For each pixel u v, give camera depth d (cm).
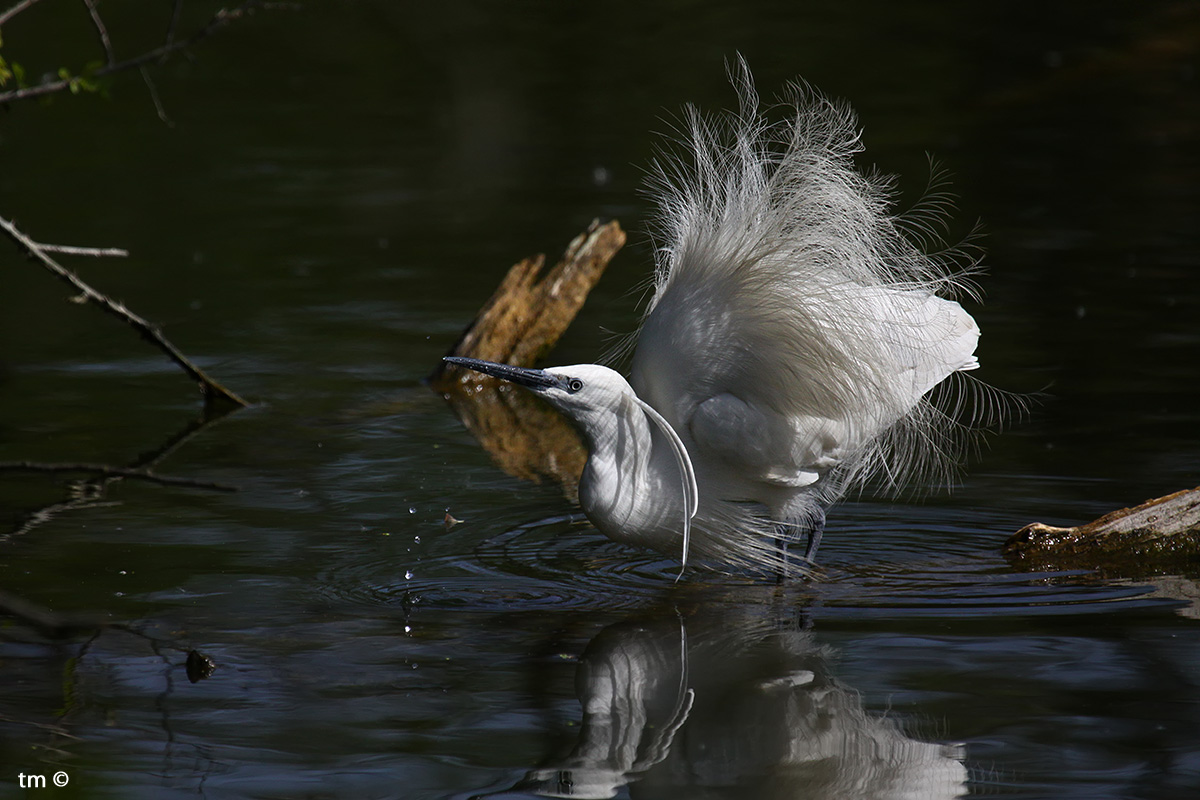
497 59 3350
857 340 939
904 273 1020
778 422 921
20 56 3022
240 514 1038
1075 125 2702
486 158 2581
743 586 902
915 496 1072
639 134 2698
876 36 3438
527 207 2231
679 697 711
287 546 966
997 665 741
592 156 2562
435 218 2186
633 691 718
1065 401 1280
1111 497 1041
